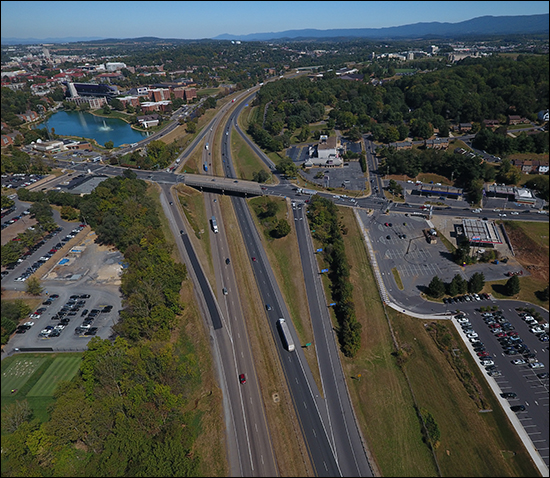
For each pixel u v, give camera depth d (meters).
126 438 99.75
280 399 120.50
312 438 109.62
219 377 127.06
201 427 111.69
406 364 132.38
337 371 129.88
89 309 154.88
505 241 196.00
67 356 132.25
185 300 157.62
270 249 197.50
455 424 113.69
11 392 119.00
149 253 169.25
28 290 159.25
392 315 154.38
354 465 103.06
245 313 153.62
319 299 162.12
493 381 125.81
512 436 110.00
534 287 166.25
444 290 162.62
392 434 110.31
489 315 151.75
